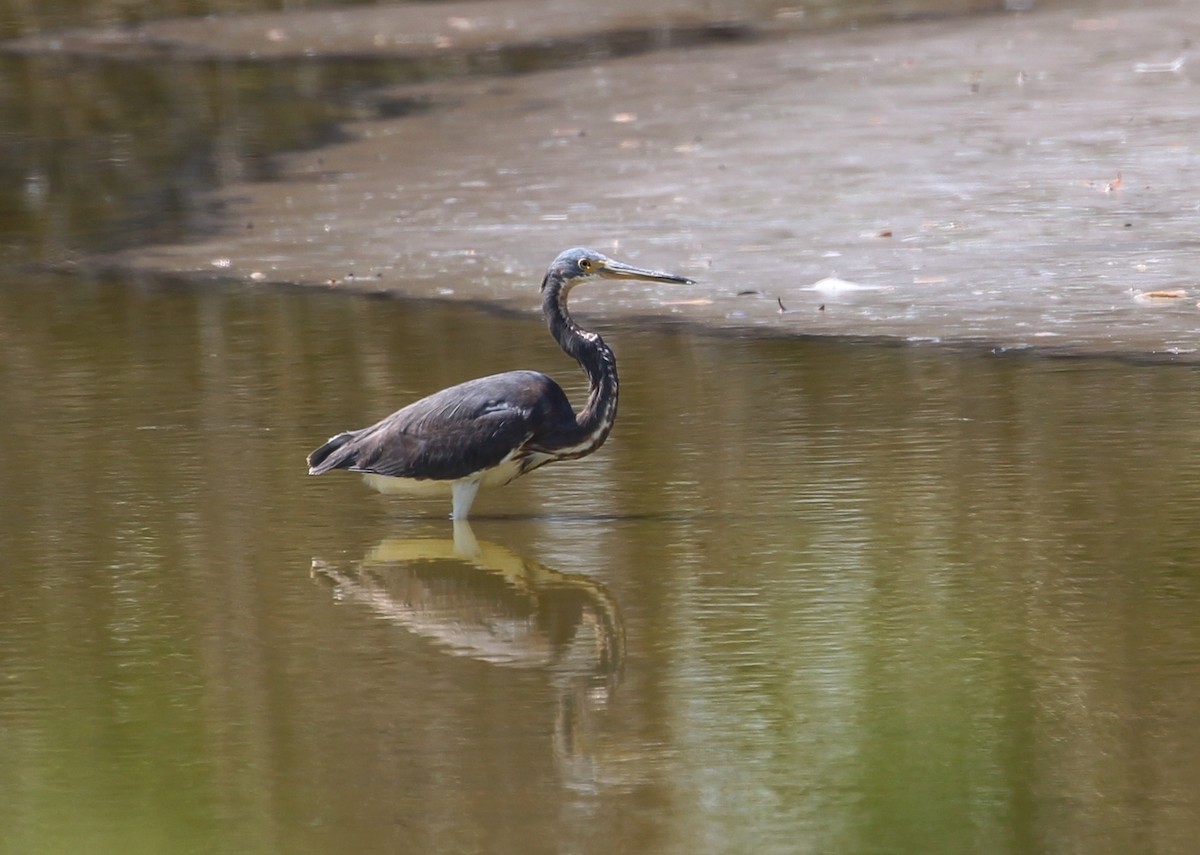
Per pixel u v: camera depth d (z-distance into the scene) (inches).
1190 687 350.3
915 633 383.6
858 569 424.2
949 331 664.4
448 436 472.4
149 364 650.2
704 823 300.7
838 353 641.0
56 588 426.9
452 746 334.6
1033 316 677.3
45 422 574.9
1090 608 394.0
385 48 1441.9
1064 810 301.3
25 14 1727.4
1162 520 450.3
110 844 297.3
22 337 699.4
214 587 426.9
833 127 1038.4
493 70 1318.9
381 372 629.3
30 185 1034.1
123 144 1134.4
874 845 291.3
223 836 299.0
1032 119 1028.5
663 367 630.5
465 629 397.7
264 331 697.6
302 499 498.0
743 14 1508.4
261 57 1428.4
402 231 870.4
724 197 893.8
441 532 469.7
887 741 330.3
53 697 361.7
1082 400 566.3
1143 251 762.2
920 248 786.8
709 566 431.2
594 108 1143.6
